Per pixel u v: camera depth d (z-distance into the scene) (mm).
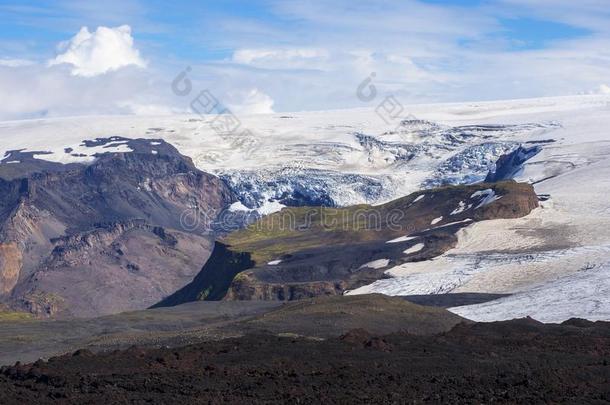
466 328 127125
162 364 100250
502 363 98875
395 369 96000
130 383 90438
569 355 106250
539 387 86250
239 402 82125
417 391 85750
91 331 156375
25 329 158000
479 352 107125
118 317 175375
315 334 126312
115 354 107875
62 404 82375
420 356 103500
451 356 103500
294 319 136500
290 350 106812
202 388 88062
